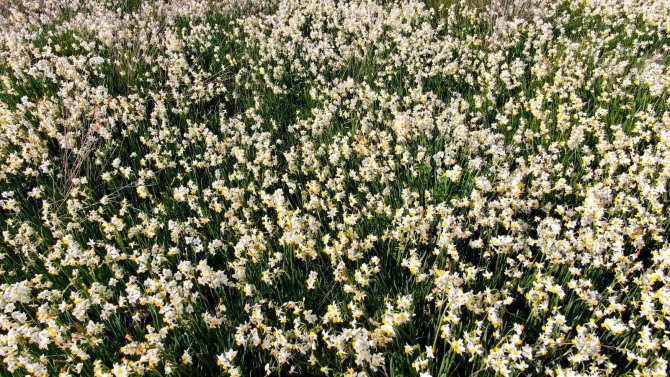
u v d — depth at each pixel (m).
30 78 2.26
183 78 2.22
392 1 3.27
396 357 0.98
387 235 1.26
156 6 3.20
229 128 1.92
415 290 1.11
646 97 1.86
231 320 1.14
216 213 1.49
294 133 1.93
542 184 1.28
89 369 1.05
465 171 1.51
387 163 1.61
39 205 1.66
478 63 2.35
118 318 1.13
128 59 2.37
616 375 0.95
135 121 1.96
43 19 2.96
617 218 1.22
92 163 1.77
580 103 1.80
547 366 0.96
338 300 1.14
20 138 1.90
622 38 2.55
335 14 2.84
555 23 2.78
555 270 1.14
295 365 1.01
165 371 0.98
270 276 1.19
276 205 1.35
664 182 1.31
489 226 1.29
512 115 1.86
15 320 1.19
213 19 3.05
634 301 1.01
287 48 2.51
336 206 1.44
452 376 1.00
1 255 1.34
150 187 1.69
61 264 1.26
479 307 1.00
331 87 2.26
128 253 1.37
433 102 1.88
